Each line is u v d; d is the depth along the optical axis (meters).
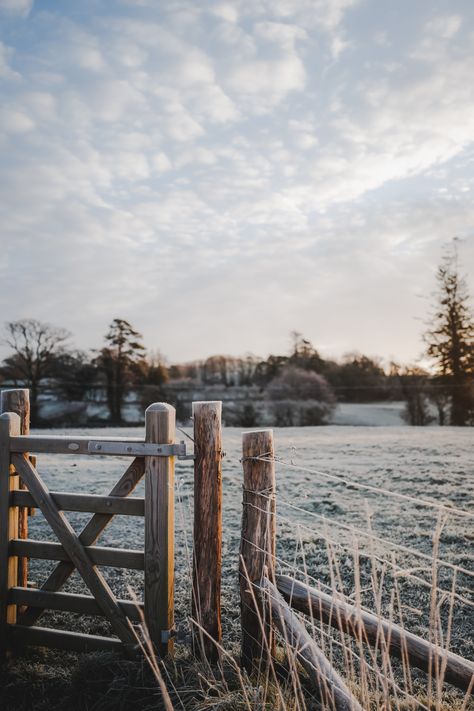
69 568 3.65
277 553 6.03
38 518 7.91
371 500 8.63
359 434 21.34
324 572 5.41
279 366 43.81
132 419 39.50
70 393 39.50
